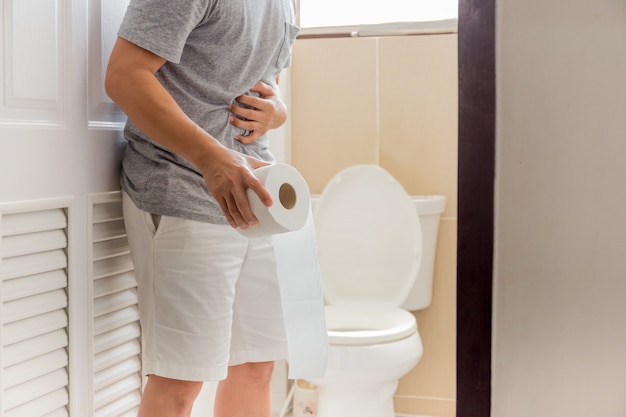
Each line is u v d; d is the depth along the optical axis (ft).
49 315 3.78
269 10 4.14
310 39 8.16
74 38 3.86
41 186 3.63
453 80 7.87
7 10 3.40
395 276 7.66
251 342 4.42
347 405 6.72
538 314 2.68
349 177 7.75
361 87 8.09
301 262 4.61
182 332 3.83
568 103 2.60
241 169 3.39
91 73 4.02
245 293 4.35
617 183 2.59
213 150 3.43
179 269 3.82
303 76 8.21
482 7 2.60
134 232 4.01
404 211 7.65
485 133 2.64
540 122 2.61
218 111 3.98
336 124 8.17
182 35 3.58
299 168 8.30
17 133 3.47
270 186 3.44
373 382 6.57
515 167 2.63
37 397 3.71
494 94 2.62
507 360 2.71
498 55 2.60
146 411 4.01
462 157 2.66
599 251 2.63
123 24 3.58
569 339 2.69
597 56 2.57
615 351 2.68
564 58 2.58
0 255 3.40
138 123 3.51
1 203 3.37
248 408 4.58
